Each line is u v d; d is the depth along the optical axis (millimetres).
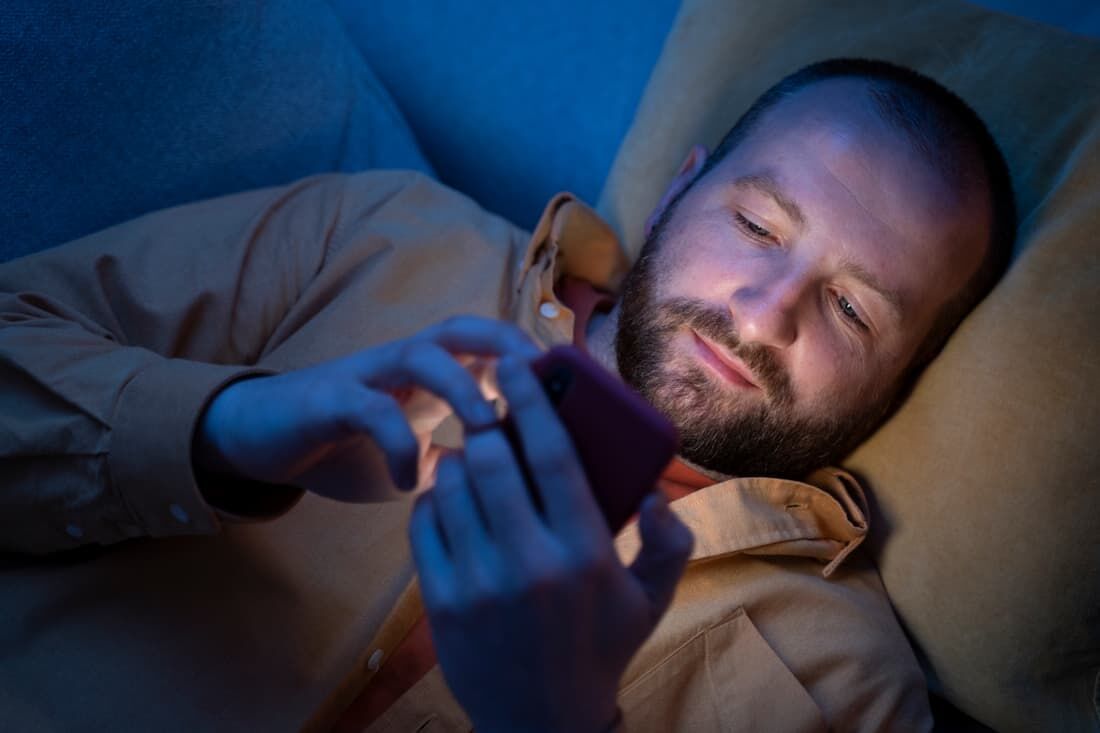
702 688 824
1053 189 972
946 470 914
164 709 692
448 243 1053
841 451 966
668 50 1274
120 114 954
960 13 1145
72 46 906
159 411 626
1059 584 840
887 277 893
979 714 910
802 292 875
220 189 1072
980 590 875
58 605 716
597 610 444
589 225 1108
